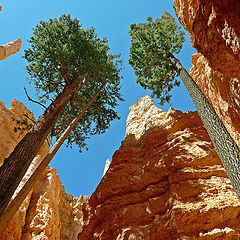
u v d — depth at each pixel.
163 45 14.16
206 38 5.04
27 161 7.57
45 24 14.12
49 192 22.34
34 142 8.30
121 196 9.52
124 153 12.70
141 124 17.41
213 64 5.62
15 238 14.55
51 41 13.04
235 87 8.98
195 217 6.59
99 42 16.98
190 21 5.80
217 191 7.34
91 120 16.45
